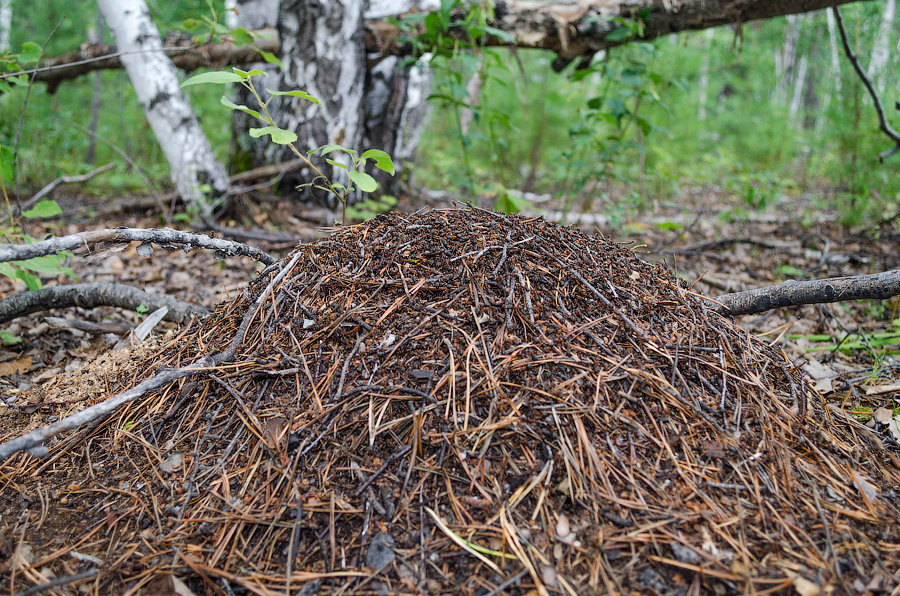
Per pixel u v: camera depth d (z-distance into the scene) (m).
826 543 0.47
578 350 0.56
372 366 0.56
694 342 0.60
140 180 1.92
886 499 0.52
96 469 0.56
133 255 1.20
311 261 0.65
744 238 1.41
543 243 0.64
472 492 0.49
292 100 1.46
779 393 0.60
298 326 0.60
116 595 0.46
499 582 0.45
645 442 0.52
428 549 0.47
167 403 0.60
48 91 1.70
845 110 1.70
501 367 0.54
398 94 1.65
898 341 0.85
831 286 0.71
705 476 0.50
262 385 0.57
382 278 0.61
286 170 1.45
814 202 1.82
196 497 0.51
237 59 1.49
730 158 2.40
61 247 0.57
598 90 1.86
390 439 0.52
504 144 1.37
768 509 0.49
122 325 0.85
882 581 0.45
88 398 0.66
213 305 0.98
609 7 1.27
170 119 1.33
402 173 1.80
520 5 1.30
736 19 1.19
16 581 0.47
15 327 0.88
